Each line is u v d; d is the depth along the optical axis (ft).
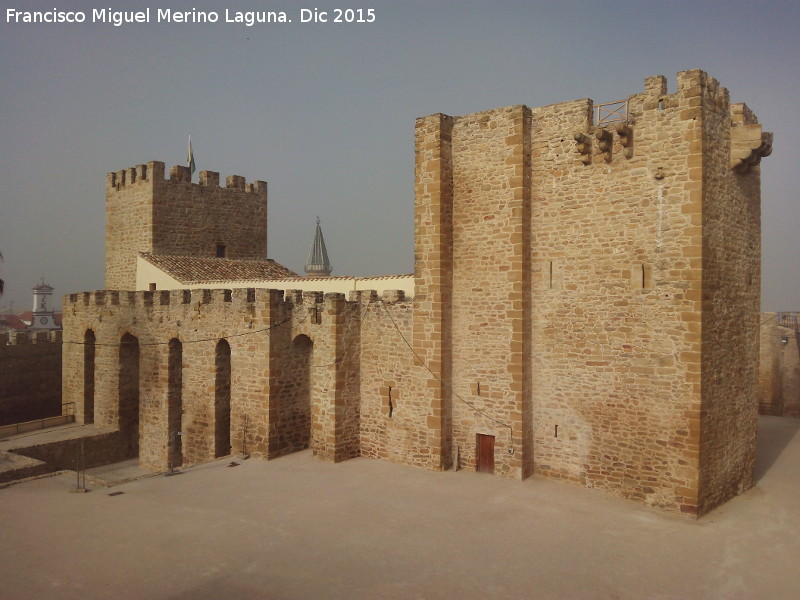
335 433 75.46
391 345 74.38
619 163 59.11
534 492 61.41
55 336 121.19
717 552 48.62
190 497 64.08
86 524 56.34
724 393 59.67
